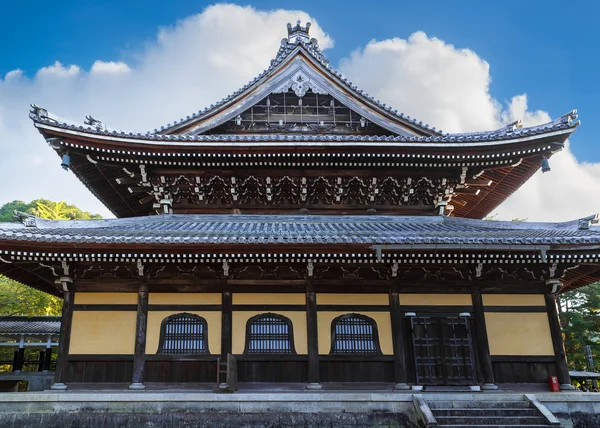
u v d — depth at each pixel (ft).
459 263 50.49
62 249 44.52
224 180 60.03
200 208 61.46
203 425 43.06
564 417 44.75
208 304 49.90
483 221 60.39
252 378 47.98
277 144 55.52
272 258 47.24
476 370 49.47
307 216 60.80
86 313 49.06
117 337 48.42
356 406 44.27
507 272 52.01
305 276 50.93
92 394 43.62
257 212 61.82
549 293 52.03
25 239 42.98
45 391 45.37
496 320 51.13
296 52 67.62
